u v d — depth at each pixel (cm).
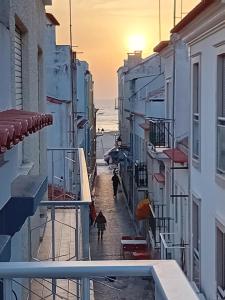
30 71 876
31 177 636
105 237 2970
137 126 3409
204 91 1204
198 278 1286
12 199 520
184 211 1531
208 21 1065
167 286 217
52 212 636
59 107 2445
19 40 834
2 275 254
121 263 253
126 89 4681
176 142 1688
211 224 1138
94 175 5262
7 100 567
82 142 3691
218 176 1071
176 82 1705
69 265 255
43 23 1201
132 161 3656
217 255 1091
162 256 1683
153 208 2323
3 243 400
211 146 1139
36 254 877
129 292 1272
